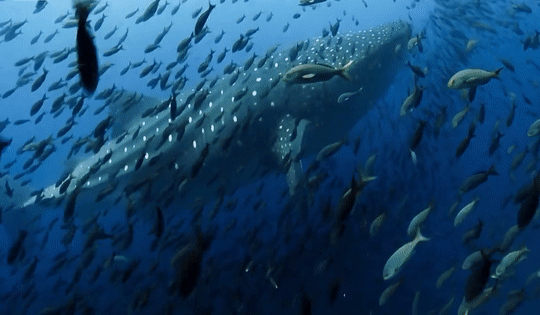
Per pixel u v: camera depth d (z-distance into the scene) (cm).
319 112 875
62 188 704
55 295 980
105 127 718
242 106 877
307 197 704
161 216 475
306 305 371
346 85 853
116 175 841
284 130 866
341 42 873
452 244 1044
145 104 946
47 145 802
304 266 844
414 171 937
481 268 333
